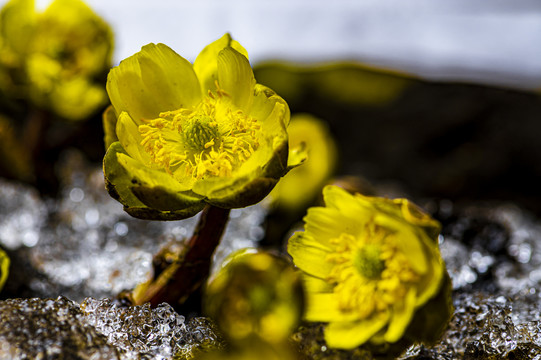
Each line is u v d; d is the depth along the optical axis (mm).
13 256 265
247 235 287
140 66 220
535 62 466
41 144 297
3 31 275
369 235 220
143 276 254
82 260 268
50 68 278
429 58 477
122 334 222
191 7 509
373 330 217
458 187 340
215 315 240
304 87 420
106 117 223
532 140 351
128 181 215
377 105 410
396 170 357
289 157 221
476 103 381
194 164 222
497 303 236
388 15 538
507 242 286
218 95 221
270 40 504
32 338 211
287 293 241
